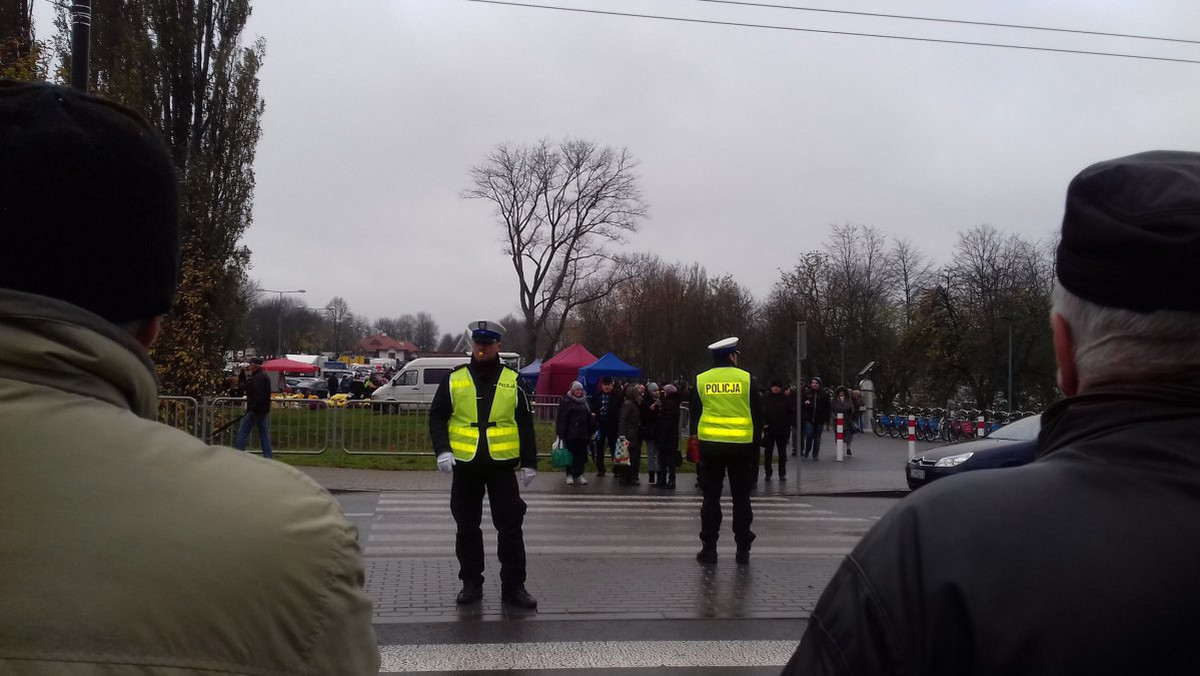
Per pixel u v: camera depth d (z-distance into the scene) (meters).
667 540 10.38
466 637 6.04
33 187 1.12
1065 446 1.38
